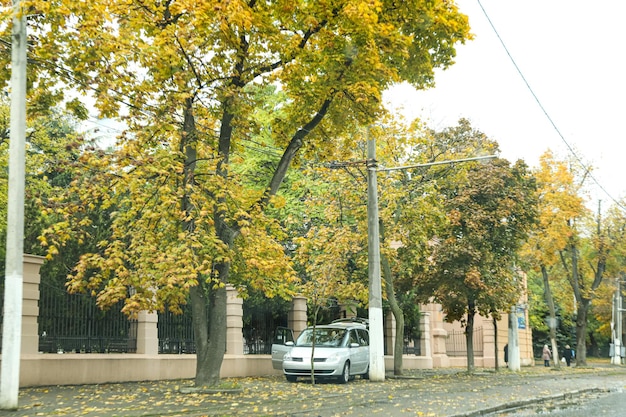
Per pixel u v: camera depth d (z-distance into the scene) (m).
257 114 28.61
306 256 23.92
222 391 16.11
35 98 14.39
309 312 30.59
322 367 21.02
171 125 15.04
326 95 16.06
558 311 67.50
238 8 13.08
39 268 16.64
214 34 14.64
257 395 16.11
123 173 14.23
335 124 17.16
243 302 24.47
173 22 14.59
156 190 14.38
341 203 24.84
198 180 15.14
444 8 16.39
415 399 15.88
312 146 18.39
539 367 44.25
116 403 13.64
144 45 13.62
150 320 19.80
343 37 15.13
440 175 26.38
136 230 15.39
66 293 17.53
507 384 22.11
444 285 28.00
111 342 18.81
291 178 29.80
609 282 51.38
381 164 25.34
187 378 20.84
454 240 27.94
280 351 23.45
